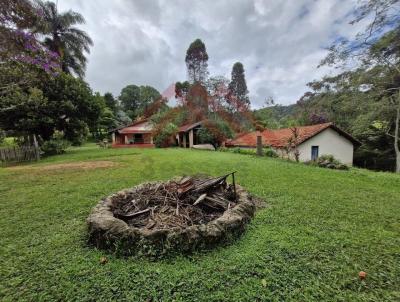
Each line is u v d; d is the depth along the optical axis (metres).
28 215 3.72
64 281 2.10
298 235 2.91
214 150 17.83
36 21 5.82
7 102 12.05
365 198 4.50
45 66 7.53
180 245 2.47
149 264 2.32
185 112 24.70
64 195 4.82
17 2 5.04
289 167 8.30
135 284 2.04
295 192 4.90
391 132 14.15
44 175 7.06
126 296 1.90
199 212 3.38
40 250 2.65
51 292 1.97
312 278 2.09
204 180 4.11
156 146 22.44
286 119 28.88
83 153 15.07
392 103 12.45
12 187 5.54
